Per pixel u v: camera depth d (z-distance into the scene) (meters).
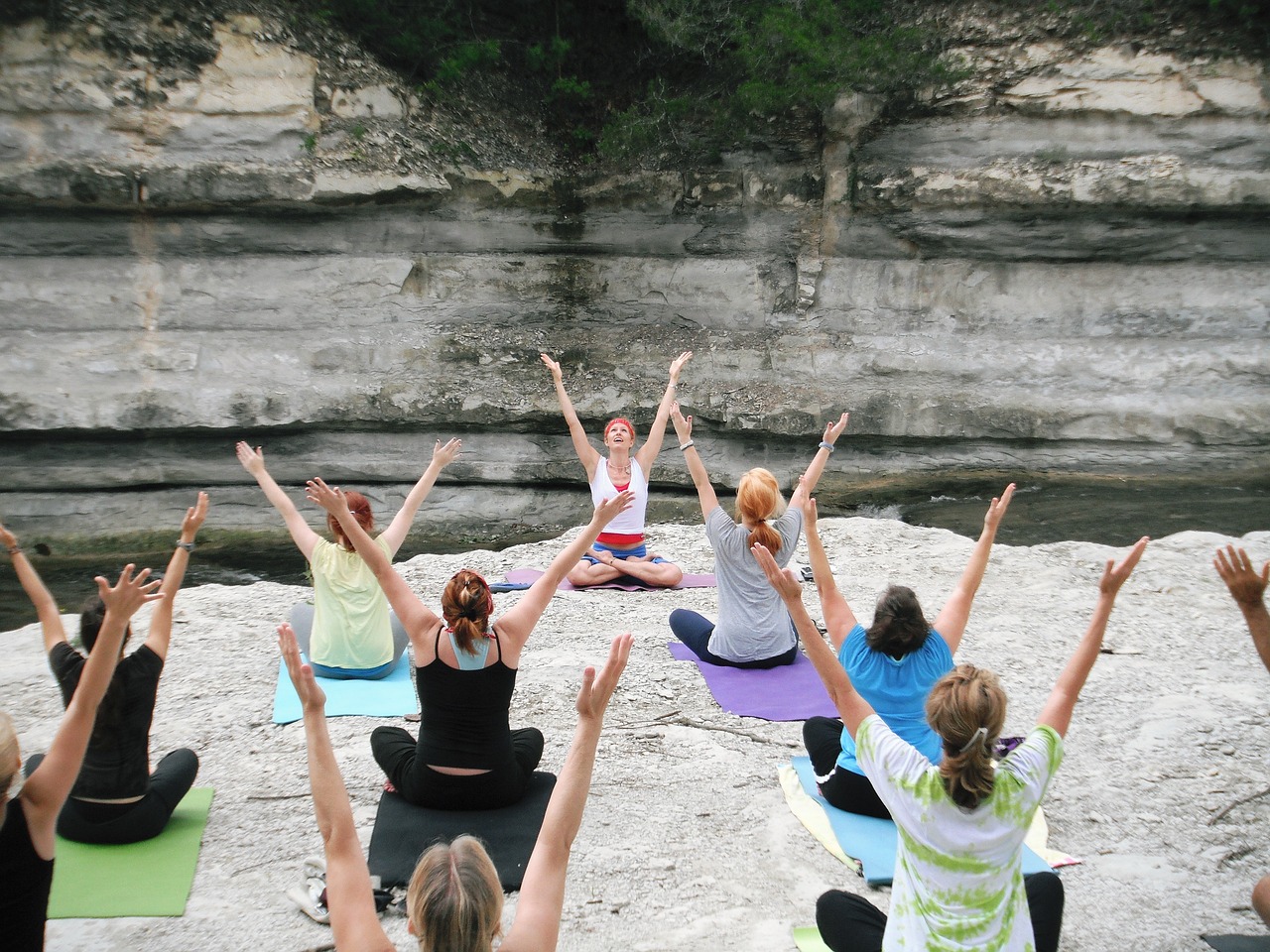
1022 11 18.80
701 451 18.17
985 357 18.70
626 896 4.59
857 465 18.42
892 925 3.37
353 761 5.71
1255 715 6.65
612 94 20.06
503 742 4.77
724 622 7.09
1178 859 5.06
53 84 16.83
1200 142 18.38
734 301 19.09
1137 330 18.98
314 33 18.02
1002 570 9.99
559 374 9.34
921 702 4.83
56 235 17.31
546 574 4.88
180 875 4.62
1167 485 17.81
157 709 6.41
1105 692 7.00
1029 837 5.17
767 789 5.56
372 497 17.50
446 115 18.80
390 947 2.79
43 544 16.56
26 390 16.50
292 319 17.91
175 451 17.19
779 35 18.23
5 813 3.05
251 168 17.27
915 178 18.47
